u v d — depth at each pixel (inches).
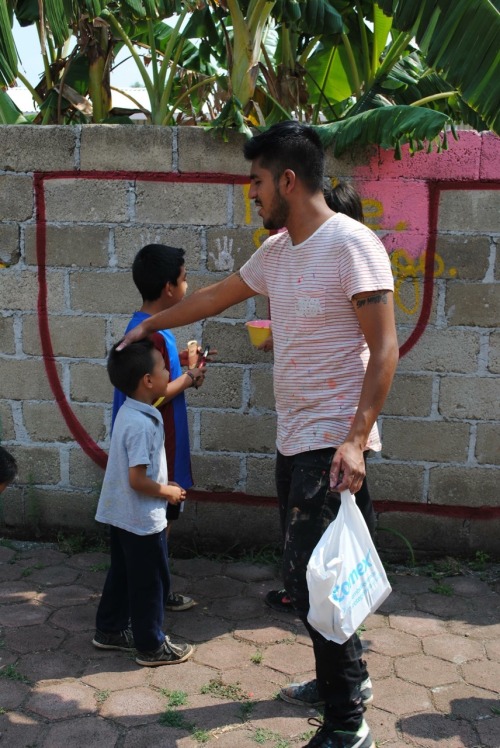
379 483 153.9
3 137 149.6
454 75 135.8
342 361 92.0
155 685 111.4
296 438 94.8
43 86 188.9
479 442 150.6
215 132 144.9
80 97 172.4
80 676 113.6
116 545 117.9
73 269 153.3
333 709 92.7
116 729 101.2
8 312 156.6
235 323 151.3
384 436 152.3
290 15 144.3
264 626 129.1
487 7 131.5
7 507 163.8
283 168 90.6
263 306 149.9
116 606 119.3
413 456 152.4
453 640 124.4
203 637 125.4
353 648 91.0
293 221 92.7
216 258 149.9
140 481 110.0
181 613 133.3
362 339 92.7
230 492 157.1
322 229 91.0
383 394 87.0
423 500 153.6
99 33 170.6
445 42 135.3
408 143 143.2
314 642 90.0
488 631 127.4
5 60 158.1
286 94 170.2
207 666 116.6
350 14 189.8
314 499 91.0
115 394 123.7
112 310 154.0
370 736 94.6
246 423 154.5
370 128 136.5
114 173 148.6
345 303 90.6
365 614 87.7
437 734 100.3
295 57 175.9
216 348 152.7
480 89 134.1
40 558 154.3
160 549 114.2
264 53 171.5
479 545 154.5
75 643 122.7
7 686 110.5
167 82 172.2
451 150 142.4
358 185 145.4
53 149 149.0
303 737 99.7
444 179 143.6
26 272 154.6
